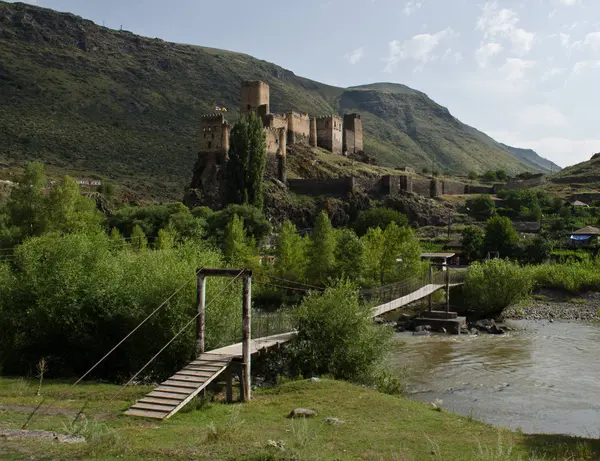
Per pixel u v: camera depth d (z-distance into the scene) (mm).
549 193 148375
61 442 13648
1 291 30703
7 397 21078
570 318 59188
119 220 86125
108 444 13336
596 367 36281
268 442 13938
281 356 28266
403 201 121125
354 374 27531
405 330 51188
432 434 17344
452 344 44562
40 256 32219
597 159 195000
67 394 22391
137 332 28625
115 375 28797
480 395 29422
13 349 29234
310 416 19188
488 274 57250
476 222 118625
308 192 119000
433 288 54094
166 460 12672
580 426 24047
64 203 69312
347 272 59781
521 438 17391
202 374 21406
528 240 92312
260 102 132375
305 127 143125
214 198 107500
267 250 77625
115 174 166500
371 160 160000
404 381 32281
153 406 19422
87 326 29531
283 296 62719
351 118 161000
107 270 31062
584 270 72688
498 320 56812
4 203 82438
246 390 22156
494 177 192000
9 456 12031
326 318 28141
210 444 14430
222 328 28703
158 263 31906
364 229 106438
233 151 102125
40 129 189375
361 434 16891
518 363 37469
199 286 23594
